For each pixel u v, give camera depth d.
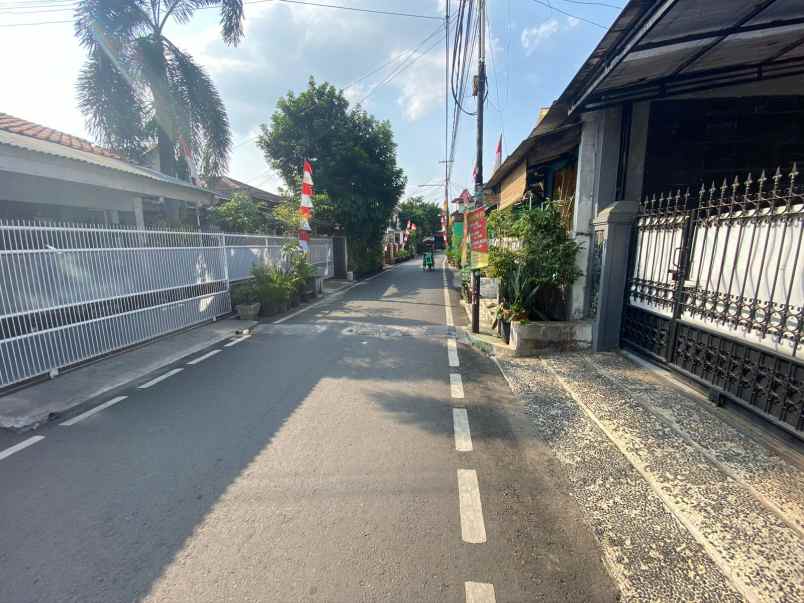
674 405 4.17
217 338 7.61
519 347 6.32
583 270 6.34
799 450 3.23
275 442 3.71
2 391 4.84
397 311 10.87
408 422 4.11
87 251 5.98
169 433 3.91
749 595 2.06
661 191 6.13
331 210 19.30
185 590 2.13
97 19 11.17
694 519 2.60
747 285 3.76
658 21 3.54
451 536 2.52
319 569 2.26
